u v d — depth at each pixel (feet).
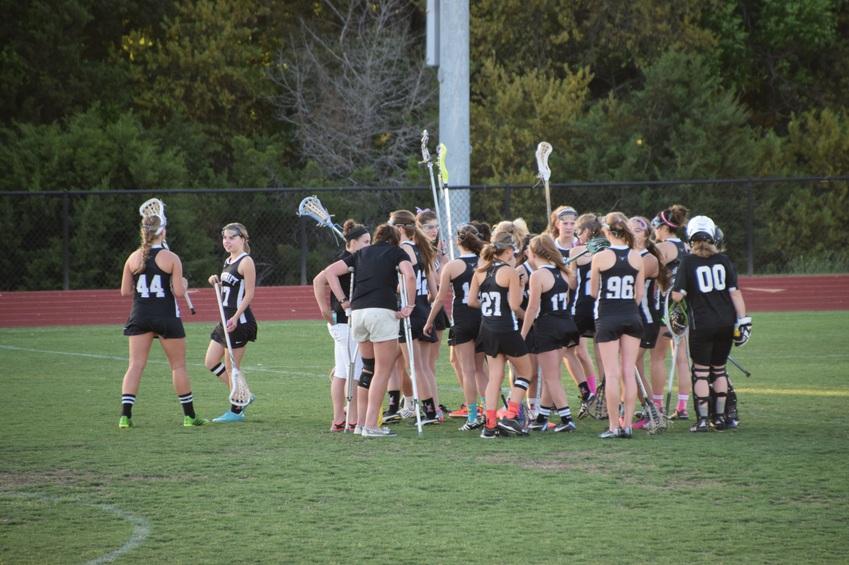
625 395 128.47
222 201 386.93
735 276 130.52
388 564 80.48
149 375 190.08
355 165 442.09
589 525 90.48
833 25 507.30
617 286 126.31
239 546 85.15
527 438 129.18
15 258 360.69
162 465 114.21
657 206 411.54
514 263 129.08
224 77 442.50
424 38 486.38
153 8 456.45
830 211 419.13
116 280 362.74
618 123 438.81
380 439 128.98
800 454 117.80
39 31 418.92
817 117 515.50
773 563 80.43
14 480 107.96
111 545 85.76
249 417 146.10
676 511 94.68
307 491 102.42
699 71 442.09
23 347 239.50
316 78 455.63
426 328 135.74
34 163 367.25
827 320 282.77
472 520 92.17
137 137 391.04
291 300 322.75
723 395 133.08
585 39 479.41
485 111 437.17
